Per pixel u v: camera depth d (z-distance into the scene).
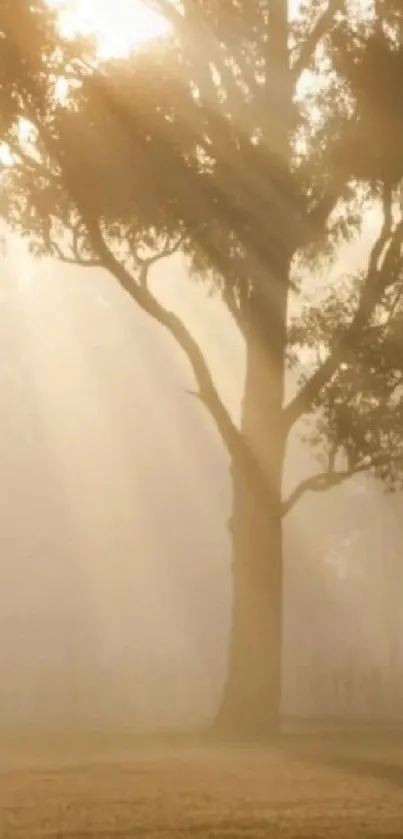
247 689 27.30
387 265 27.50
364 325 27.59
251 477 27.44
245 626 27.44
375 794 15.53
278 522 27.66
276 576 27.58
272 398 27.52
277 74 26.91
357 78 26.89
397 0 26.86
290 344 27.83
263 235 26.58
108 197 25.77
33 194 26.95
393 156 26.78
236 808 14.20
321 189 26.94
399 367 27.34
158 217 25.98
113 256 26.45
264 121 26.62
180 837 12.26
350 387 27.33
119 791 15.62
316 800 14.94
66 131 25.45
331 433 27.52
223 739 25.38
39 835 12.27
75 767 18.52
